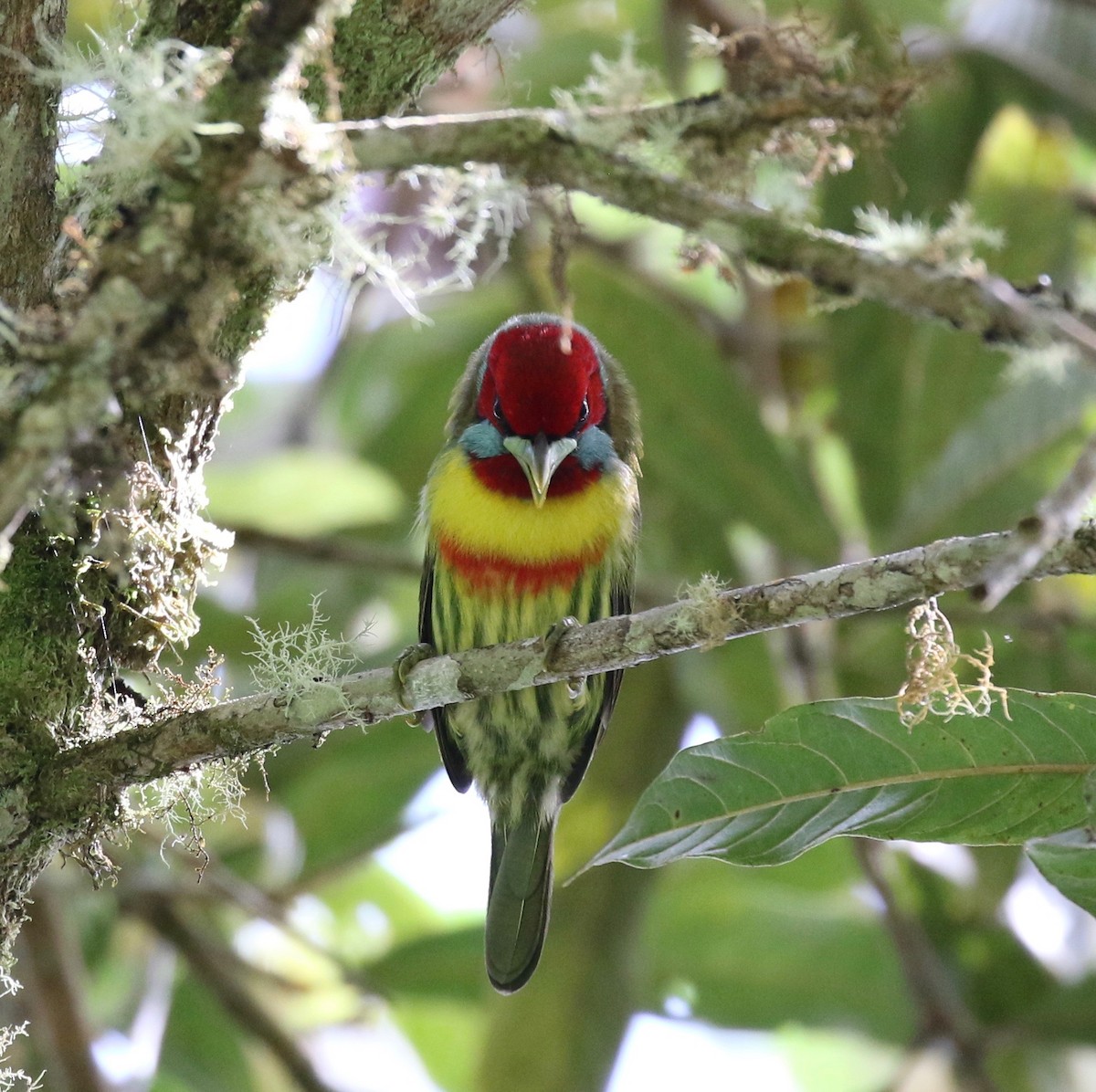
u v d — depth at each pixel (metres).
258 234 4.63
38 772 5.78
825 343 12.16
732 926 12.60
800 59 5.79
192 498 6.13
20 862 5.82
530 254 11.66
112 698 6.13
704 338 11.24
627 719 12.05
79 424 4.43
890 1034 12.10
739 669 11.37
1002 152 11.52
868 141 5.96
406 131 4.84
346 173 4.74
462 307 14.15
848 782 6.07
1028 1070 12.09
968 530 10.70
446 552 9.29
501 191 5.43
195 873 11.99
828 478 13.30
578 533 9.13
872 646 11.33
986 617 10.94
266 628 11.92
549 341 9.10
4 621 5.75
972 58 12.23
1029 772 5.99
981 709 6.01
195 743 5.91
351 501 12.39
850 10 10.81
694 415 11.01
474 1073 11.55
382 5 5.54
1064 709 5.92
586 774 11.90
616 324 11.05
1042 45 12.11
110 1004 12.71
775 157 6.00
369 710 6.15
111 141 4.69
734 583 11.86
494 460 9.17
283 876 12.83
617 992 11.63
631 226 12.92
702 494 11.14
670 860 6.09
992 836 6.01
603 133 5.24
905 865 12.38
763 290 13.30
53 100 5.54
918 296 4.75
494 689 6.38
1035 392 10.61
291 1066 11.77
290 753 12.59
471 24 5.71
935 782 6.03
